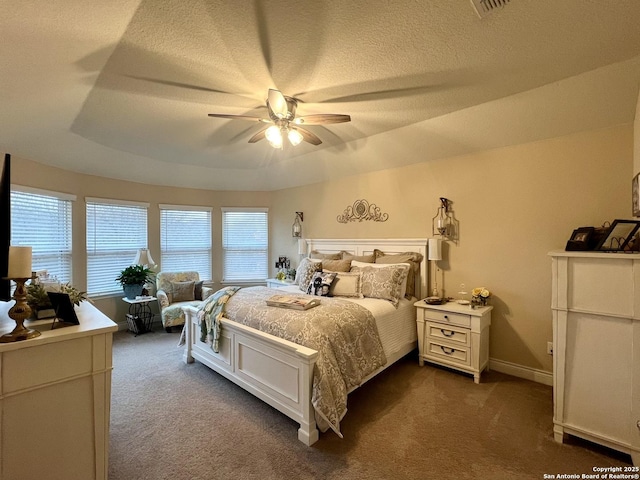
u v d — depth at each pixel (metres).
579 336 2.00
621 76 2.19
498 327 3.20
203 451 1.98
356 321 2.57
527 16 1.62
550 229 2.89
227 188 5.64
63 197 3.87
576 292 2.00
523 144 3.03
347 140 3.76
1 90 1.93
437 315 3.19
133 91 2.38
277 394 2.31
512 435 2.15
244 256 5.77
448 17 1.62
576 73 2.24
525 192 3.02
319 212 4.99
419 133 3.34
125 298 4.40
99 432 1.52
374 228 4.26
